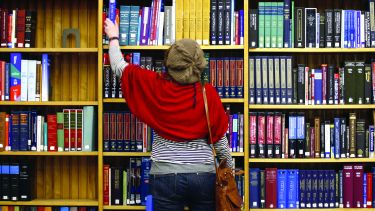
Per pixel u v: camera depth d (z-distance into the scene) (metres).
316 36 3.72
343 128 3.71
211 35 3.68
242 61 3.68
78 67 3.97
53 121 3.73
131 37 3.69
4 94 3.73
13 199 3.73
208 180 2.80
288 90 3.70
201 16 3.67
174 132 2.78
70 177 3.96
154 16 3.70
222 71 3.69
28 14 3.77
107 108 4.02
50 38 3.96
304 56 4.03
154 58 4.00
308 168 4.02
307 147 3.71
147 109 2.86
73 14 3.96
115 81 3.70
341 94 3.72
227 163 2.98
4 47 3.75
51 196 3.96
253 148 3.69
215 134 2.89
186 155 2.78
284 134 3.71
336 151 3.69
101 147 3.68
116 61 3.04
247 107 3.65
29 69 3.74
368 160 3.68
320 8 4.04
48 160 3.97
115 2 3.64
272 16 3.71
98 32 3.66
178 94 2.79
